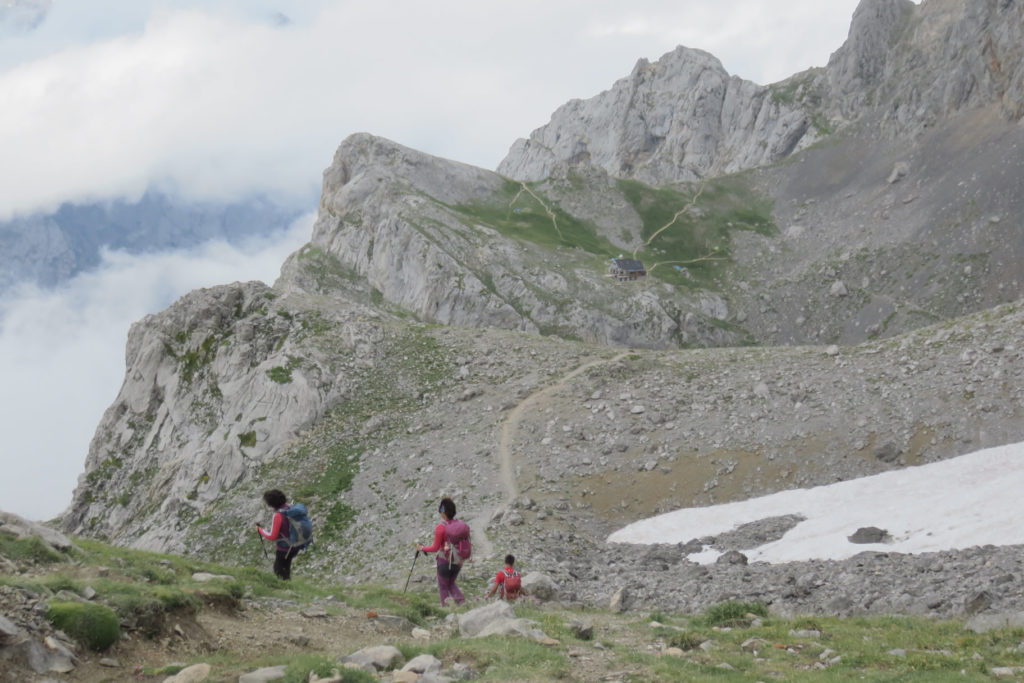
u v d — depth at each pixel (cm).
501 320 18250
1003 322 8088
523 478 7306
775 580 4012
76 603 1244
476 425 8562
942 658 1734
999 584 3020
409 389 9875
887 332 18150
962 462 6241
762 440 7406
